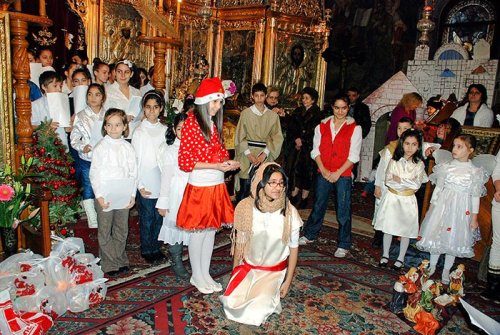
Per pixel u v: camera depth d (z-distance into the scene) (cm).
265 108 519
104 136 376
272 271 318
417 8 1134
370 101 909
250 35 837
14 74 370
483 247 455
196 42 851
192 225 340
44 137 394
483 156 434
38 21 371
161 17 595
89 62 691
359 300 376
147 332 308
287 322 334
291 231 312
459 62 1030
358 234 563
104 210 372
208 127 336
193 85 680
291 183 664
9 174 356
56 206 395
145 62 764
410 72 1089
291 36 852
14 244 355
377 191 451
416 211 428
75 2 673
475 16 1159
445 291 359
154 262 426
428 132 540
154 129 409
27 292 307
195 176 344
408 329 335
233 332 316
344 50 889
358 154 461
